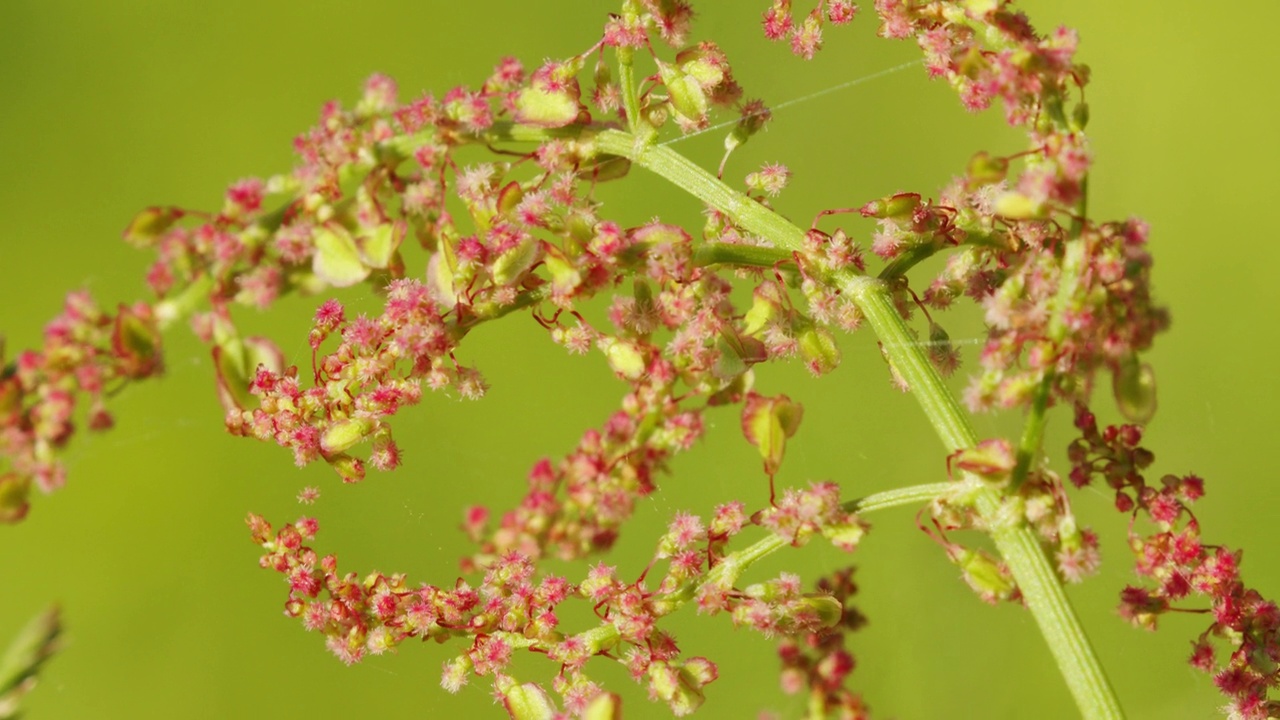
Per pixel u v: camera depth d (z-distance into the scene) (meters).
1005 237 0.28
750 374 0.27
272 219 0.26
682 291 0.27
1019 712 0.34
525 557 0.28
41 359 0.26
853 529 0.27
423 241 0.27
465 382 0.28
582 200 0.28
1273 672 0.28
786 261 0.28
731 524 0.27
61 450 0.26
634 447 0.26
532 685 0.28
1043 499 0.27
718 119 0.28
